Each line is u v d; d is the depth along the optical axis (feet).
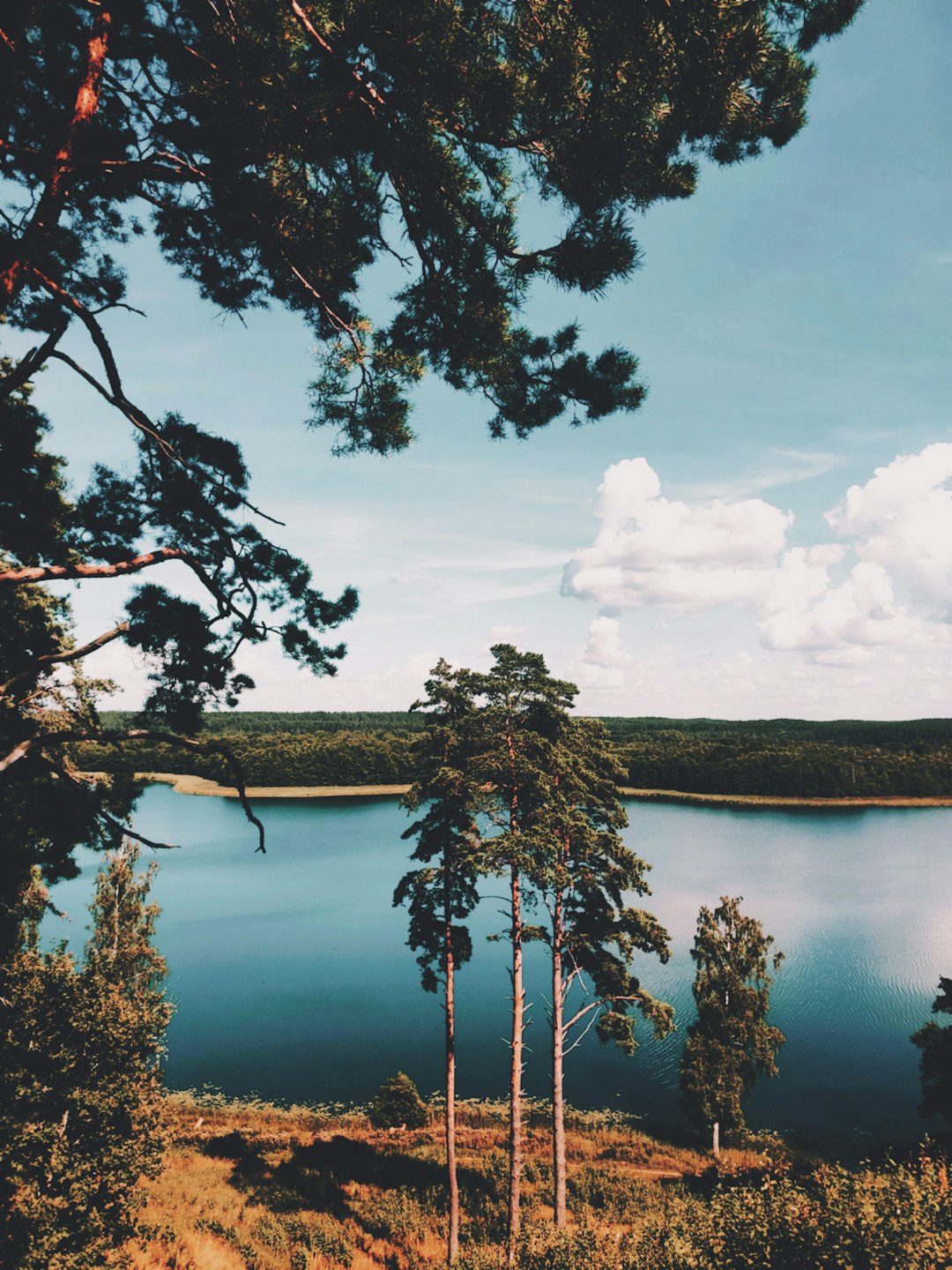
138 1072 36.83
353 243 21.67
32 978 36.52
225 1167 74.59
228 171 20.15
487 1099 100.17
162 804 418.51
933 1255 20.25
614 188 17.89
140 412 21.54
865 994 137.59
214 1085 104.12
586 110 16.65
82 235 25.90
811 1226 22.89
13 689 23.31
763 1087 104.06
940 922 181.27
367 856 280.72
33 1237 28.71
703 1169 79.05
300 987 146.00
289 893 229.04
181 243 25.29
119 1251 33.88
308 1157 77.51
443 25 15.80
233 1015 131.23
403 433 25.88
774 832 325.21
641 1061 112.16
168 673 27.58
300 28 16.53
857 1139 89.10
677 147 18.25
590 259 18.33
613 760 64.03
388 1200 66.85
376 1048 117.29
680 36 14.93
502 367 23.81
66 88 19.27
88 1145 33.60
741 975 89.71
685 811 390.21
